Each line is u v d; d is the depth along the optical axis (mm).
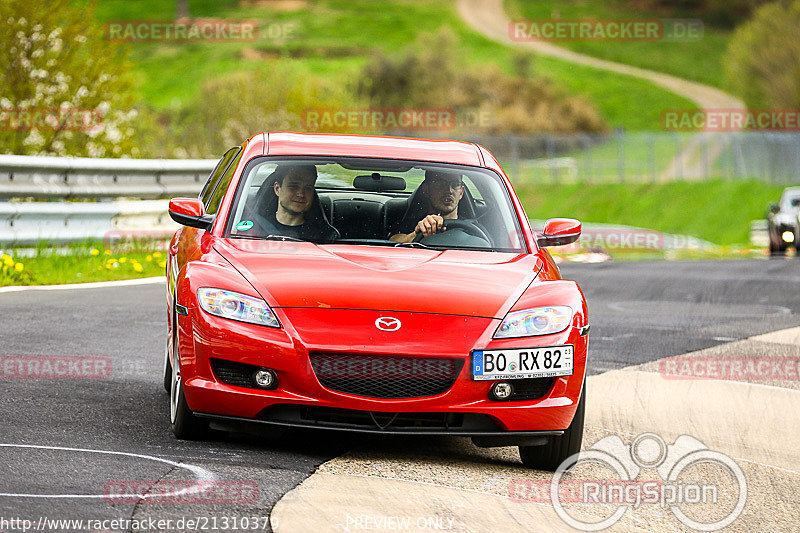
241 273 20625
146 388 25031
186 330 20125
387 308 19922
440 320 19891
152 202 57438
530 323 20281
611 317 43375
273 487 17750
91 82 72062
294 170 23859
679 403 27516
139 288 43562
